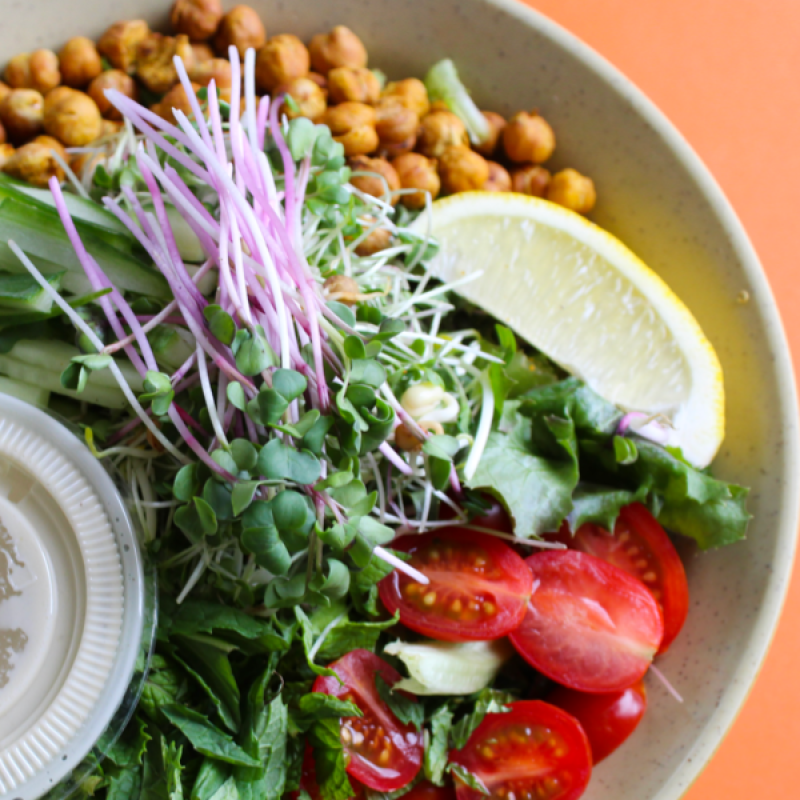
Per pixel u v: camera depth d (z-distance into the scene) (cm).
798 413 35
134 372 32
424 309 36
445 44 37
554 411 35
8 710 31
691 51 41
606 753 35
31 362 33
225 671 32
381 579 33
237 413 32
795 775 40
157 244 32
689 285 37
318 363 32
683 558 36
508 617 34
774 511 35
